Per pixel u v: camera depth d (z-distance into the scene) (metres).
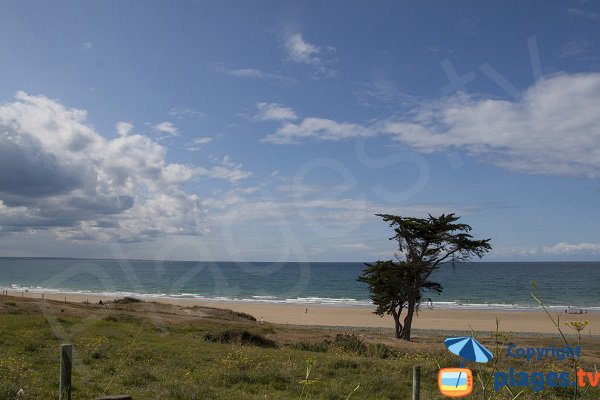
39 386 10.40
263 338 24.14
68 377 7.25
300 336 30.36
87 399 9.61
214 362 15.79
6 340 16.69
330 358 16.75
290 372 13.67
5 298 32.50
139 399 9.80
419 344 27.97
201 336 24.14
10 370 11.45
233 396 10.71
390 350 23.31
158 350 17.36
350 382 12.89
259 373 13.29
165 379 12.33
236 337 23.34
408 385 12.73
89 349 15.55
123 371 12.80
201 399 10.28
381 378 13.15
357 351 22.83
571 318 60.81
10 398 8.95
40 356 14.17
